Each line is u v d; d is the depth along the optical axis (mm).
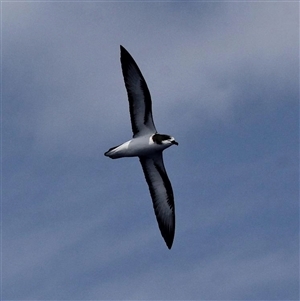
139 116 26562
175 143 26312
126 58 26375
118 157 26688
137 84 26359
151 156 27594
